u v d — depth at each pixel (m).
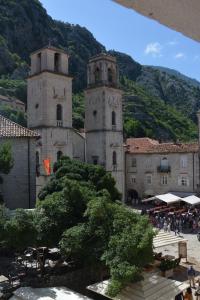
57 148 47.84
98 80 56.22
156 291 15.89
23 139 34.53
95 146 55.47
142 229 17.33
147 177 62.47
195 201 48.53
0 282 18.95
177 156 58.91
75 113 94.12
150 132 108.62
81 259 20.39
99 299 18.72
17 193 34.03
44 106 47.06
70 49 141.75
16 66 127.94
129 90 133.50
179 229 38.06
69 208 20.81
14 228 18.22
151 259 17.03
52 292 16.12
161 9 1.71
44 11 148.00
